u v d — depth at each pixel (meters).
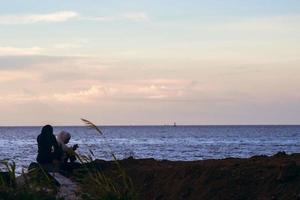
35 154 58.94
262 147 83.00
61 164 16.64
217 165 16.44
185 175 16.17
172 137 150.62
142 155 59.56
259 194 14.82
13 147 84.44
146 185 16.23
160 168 16.86
